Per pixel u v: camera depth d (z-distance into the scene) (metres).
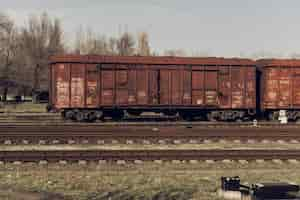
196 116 39.16
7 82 76.50
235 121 39.16
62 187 15.47
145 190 15.25
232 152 21.22
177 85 38.12
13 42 79.38
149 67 37.75
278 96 39.50
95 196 14.47
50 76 37.28
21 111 49.16
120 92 37.44
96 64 37.06
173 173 17.95
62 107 36.69
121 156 20.00
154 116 42.38
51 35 88.69
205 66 38.44
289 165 19.89
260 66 40.25
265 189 13.38
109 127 30.50
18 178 16.62
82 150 21.06
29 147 23.02
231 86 38.81
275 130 29.75
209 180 16.81
